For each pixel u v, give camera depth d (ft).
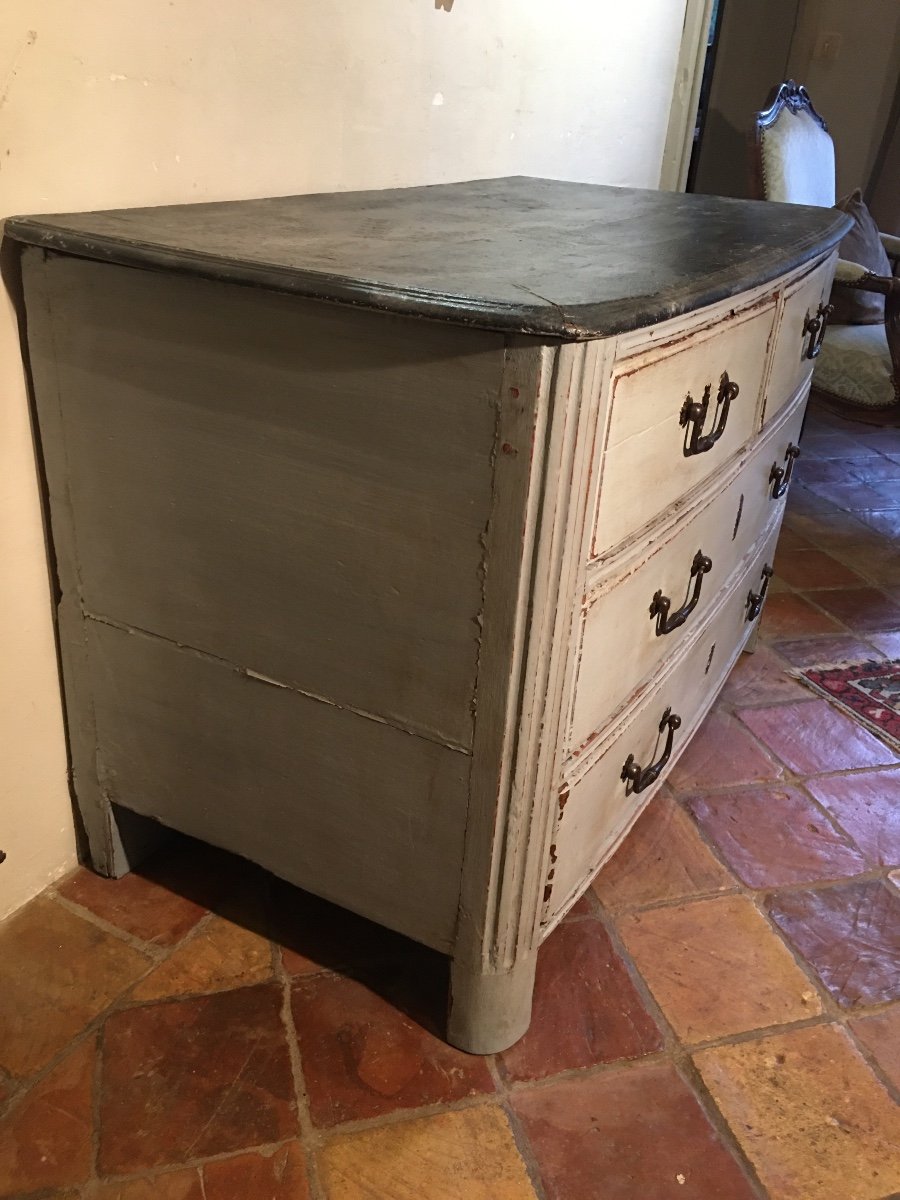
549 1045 3.80
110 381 3.36
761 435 4.74
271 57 4.12
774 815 5.19
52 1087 3.51
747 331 3.88
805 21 12.59
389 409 2.85
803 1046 3.87
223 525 3.36
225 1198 3.19
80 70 3.38
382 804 3.46
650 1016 3.96
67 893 4.36
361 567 3.12
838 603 7.58
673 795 5.29
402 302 2.63
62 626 3.95
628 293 2.80
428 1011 3.91
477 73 5.39
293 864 3.84
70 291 3.28
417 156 5.16
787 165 8.21
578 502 2.81
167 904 4.34
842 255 8.55
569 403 2.62
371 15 4.56
